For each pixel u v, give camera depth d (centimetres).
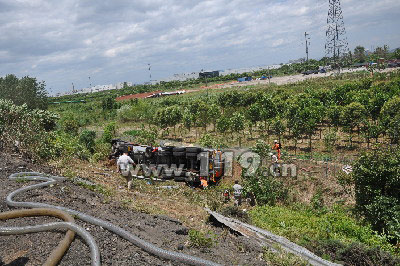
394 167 1138
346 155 2200
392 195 1161
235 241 752
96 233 634
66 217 666
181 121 3709
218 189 1475
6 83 3709
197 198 1244
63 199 831
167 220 811
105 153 2002
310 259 721
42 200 797
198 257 603
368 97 3061
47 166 1273
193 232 692
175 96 7744
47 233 623
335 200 1423
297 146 2586
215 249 672
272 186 1459
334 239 904
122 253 584
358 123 2539
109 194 995
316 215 1279
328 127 3120
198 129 3703
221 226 888
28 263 523
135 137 3241
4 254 552
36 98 3809
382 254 779
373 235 1041
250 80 10769
